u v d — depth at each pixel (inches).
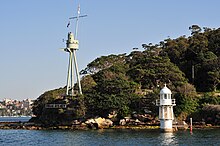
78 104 5403.5
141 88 6373.0
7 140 3762.3
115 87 5506.9
